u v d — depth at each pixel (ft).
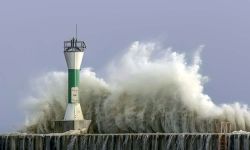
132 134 333.83
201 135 325.01
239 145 320.70
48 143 342.03
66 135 341.41
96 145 336.90
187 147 325.83
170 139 328.08
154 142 330.34
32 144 343.46
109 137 335.67
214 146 322.75
